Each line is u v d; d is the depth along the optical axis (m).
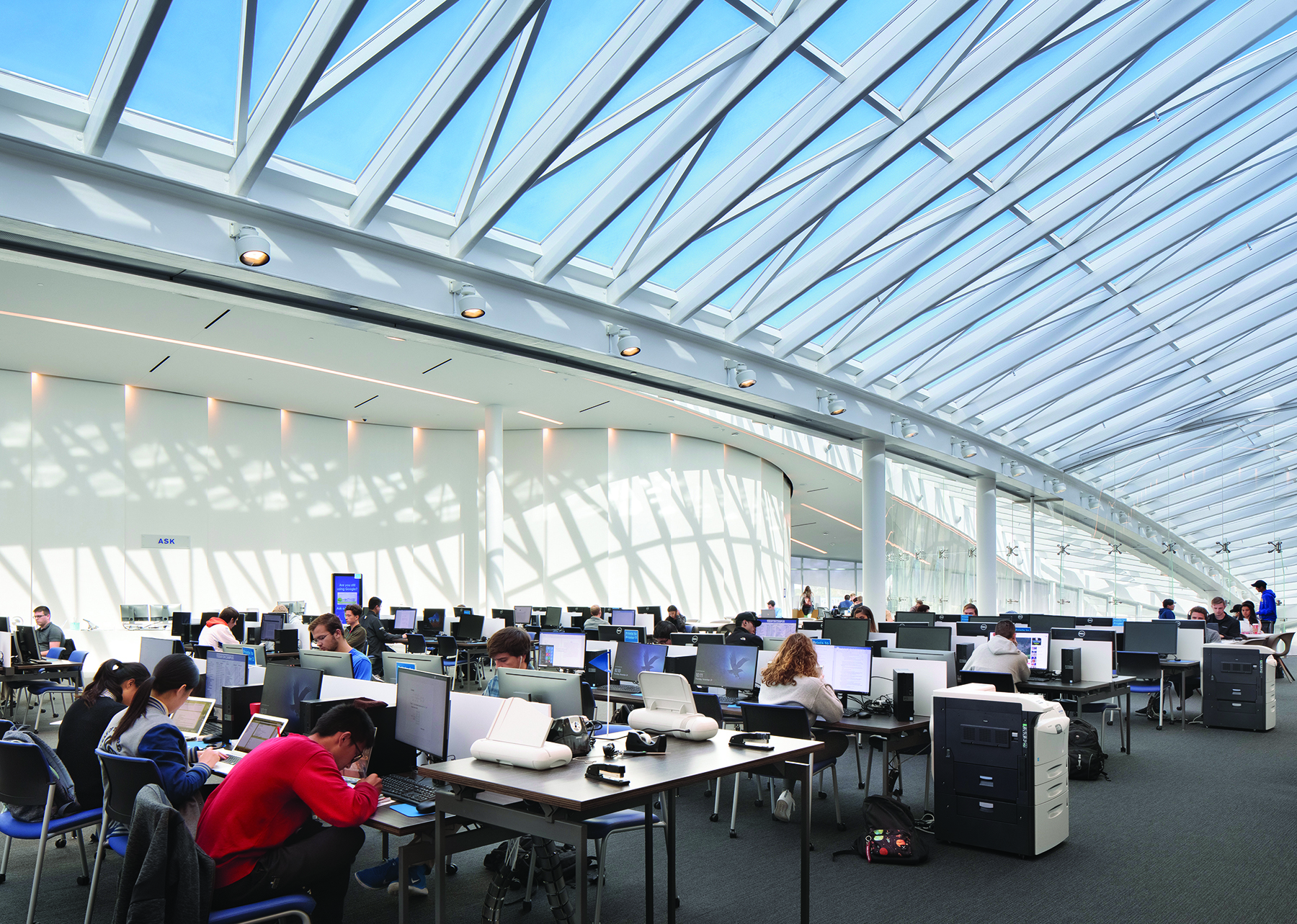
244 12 5.85
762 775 6.50
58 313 11.12
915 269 10.63
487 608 17.03
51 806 4.18
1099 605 19.59
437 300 8.76
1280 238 12.73
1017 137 8.79
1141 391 17.05
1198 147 10.66
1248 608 13.31
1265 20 8.37
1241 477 17.70
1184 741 9.25
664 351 10.90
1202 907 4.42
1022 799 5.26
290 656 10.92
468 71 6.68
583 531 20.28
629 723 4.30
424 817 3.46
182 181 7.00
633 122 7.56
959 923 4.22
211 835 3.29
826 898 4.56
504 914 4.34
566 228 9.12
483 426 19.09
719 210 8.72
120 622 14.81
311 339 12.51
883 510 14.70
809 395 13.01
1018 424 17.41
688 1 6.29
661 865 5.12
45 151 6.43
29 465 14.38
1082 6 7.34
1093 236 11.37
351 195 7.92
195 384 15.39
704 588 21.38
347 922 4.26
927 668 6.21
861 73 7.68
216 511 16.50
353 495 18.84
